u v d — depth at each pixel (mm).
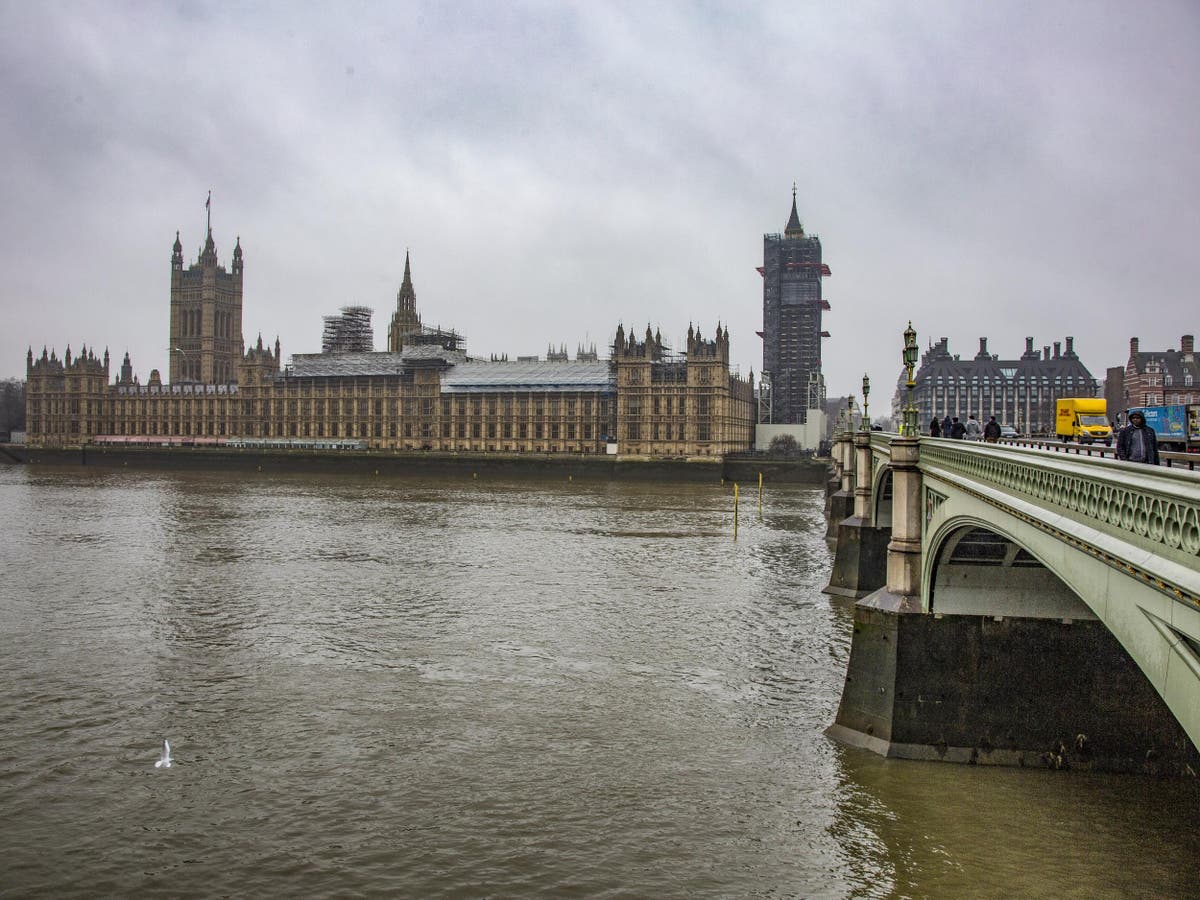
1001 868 31891
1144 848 33062
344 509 141625
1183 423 53812
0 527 115375
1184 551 16594
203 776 40031
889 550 42719
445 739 44094
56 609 69375
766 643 60656
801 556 95688
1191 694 16969
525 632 63219
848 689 42406
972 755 39344
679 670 54688
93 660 56219
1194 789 37312
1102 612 21109
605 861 33156
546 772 40375
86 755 42188
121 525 118250
